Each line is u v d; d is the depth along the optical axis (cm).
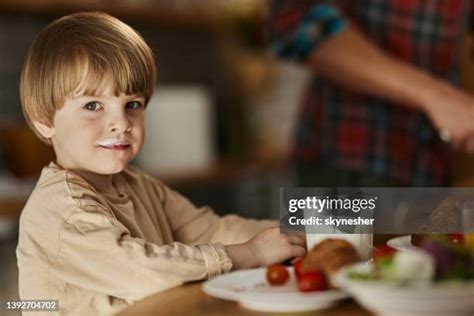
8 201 283
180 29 443
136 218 135
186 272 115
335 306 98
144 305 105
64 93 127
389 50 228
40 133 138
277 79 491
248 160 439
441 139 228
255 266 122
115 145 128
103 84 126
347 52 214
